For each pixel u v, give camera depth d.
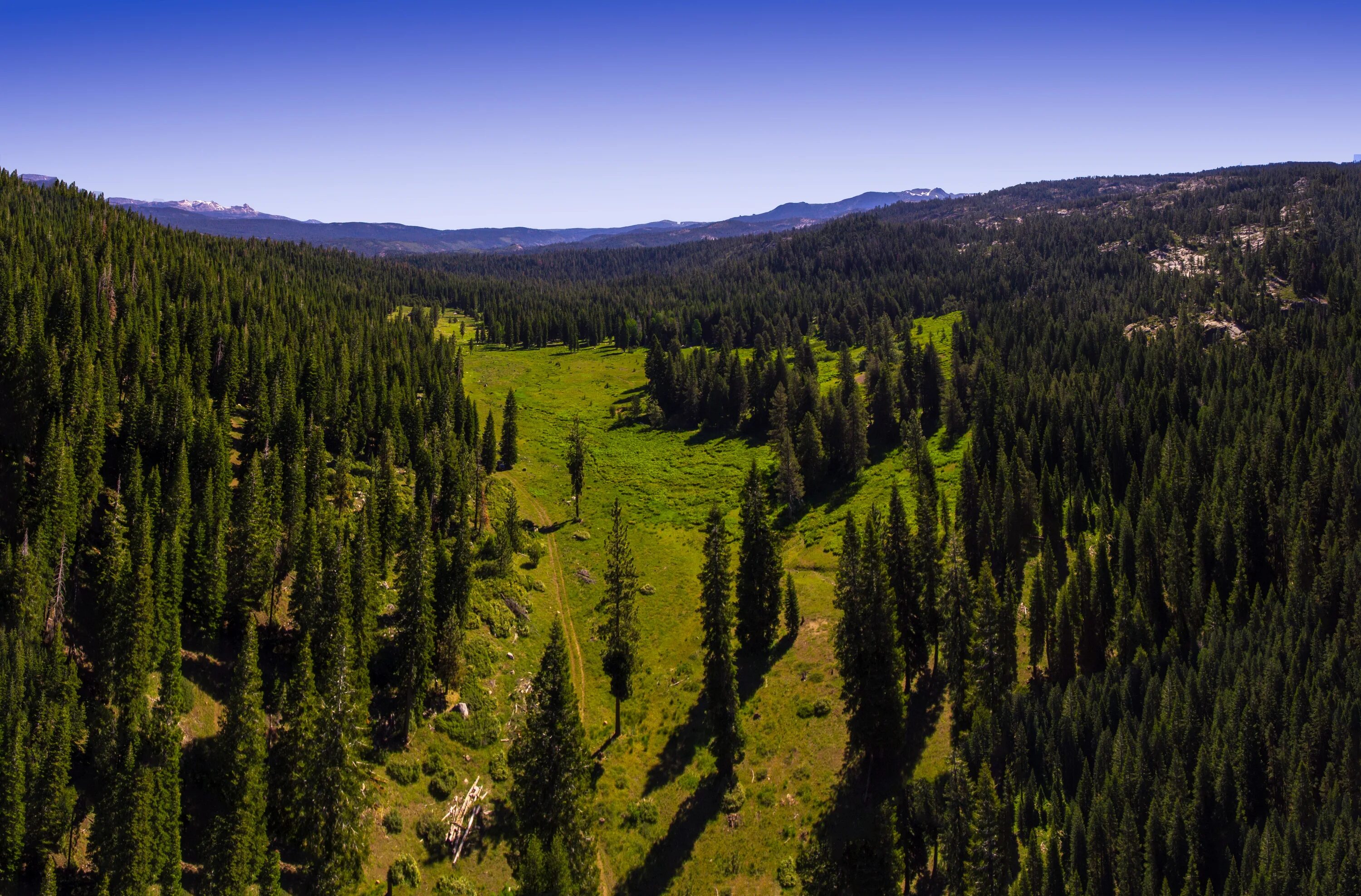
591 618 82.81
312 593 59.78
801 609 80.69
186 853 44.88
